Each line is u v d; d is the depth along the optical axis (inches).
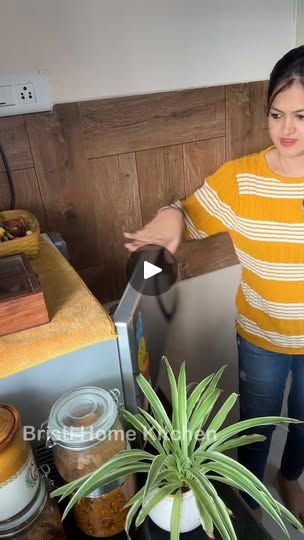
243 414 48.7
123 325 27.3
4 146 39.1
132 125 43.8
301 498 53.5
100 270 48.1
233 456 53.9
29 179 41.2
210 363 61.7
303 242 37.2
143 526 26.6
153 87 43.6
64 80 39.5
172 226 38.9
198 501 22.3
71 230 44.9
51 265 34.5
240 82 48.1
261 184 37.5
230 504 28.0
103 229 46.5
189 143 47.6
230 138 50.0
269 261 39.2
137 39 41.1
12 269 29.3
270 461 58.7
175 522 21.9
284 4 47.1
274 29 47.7
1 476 21.8
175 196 49.2
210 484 23.4
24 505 23.3
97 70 40.5
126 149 44.4
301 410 47.0
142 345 31.1
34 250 35.1
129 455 24.1
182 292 54.1
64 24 37.7
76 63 39.4
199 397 26.3
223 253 55.1
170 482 24.1
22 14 36.1
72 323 27.4
